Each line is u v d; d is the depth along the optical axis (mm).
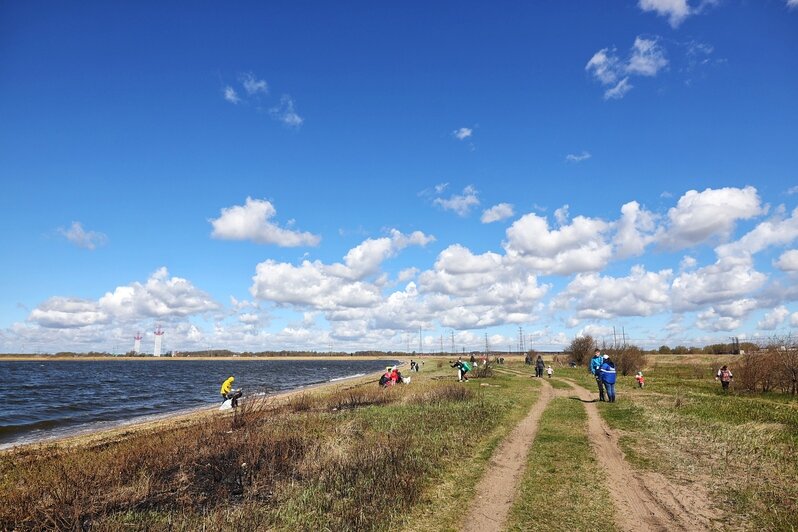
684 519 6969
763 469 9047
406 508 7648
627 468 9586
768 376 24656
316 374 84875
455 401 19156
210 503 8164
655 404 18047
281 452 10602
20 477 9891
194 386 53938
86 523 7133
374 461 9719
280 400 24516
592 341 55531
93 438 17641
